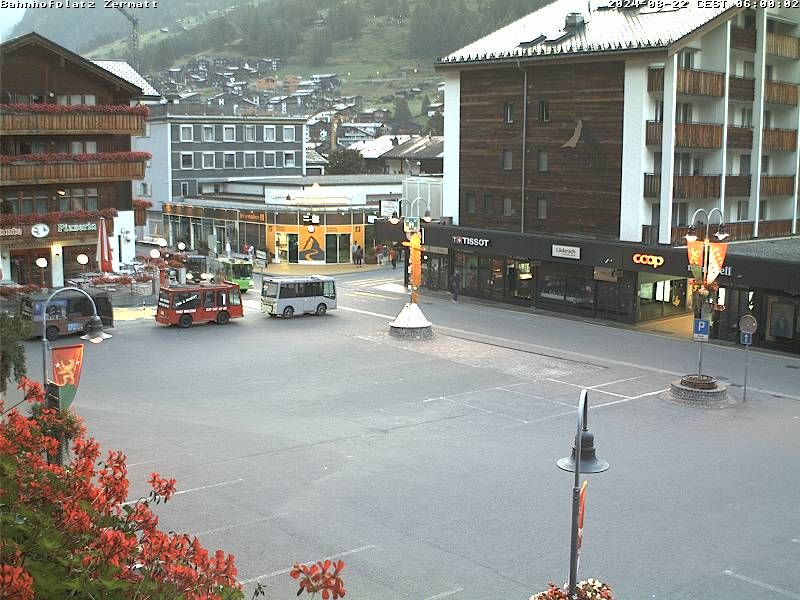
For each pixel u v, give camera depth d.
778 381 34.81
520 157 53.25
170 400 30.94
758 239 52.81
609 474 23.16
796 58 54.44
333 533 18.84
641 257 45.22
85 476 9.31
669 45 45.25
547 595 12.73
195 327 45.19
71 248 55.44
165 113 88.50
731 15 48.69
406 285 58.56
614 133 48.59
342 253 71.25
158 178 87.62
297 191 73.88
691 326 46.69
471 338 42.88
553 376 35.19
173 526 19.06
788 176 54.91
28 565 7.34
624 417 29.17
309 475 22.69
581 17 52.56
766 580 16.97
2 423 10.05
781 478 23.08
